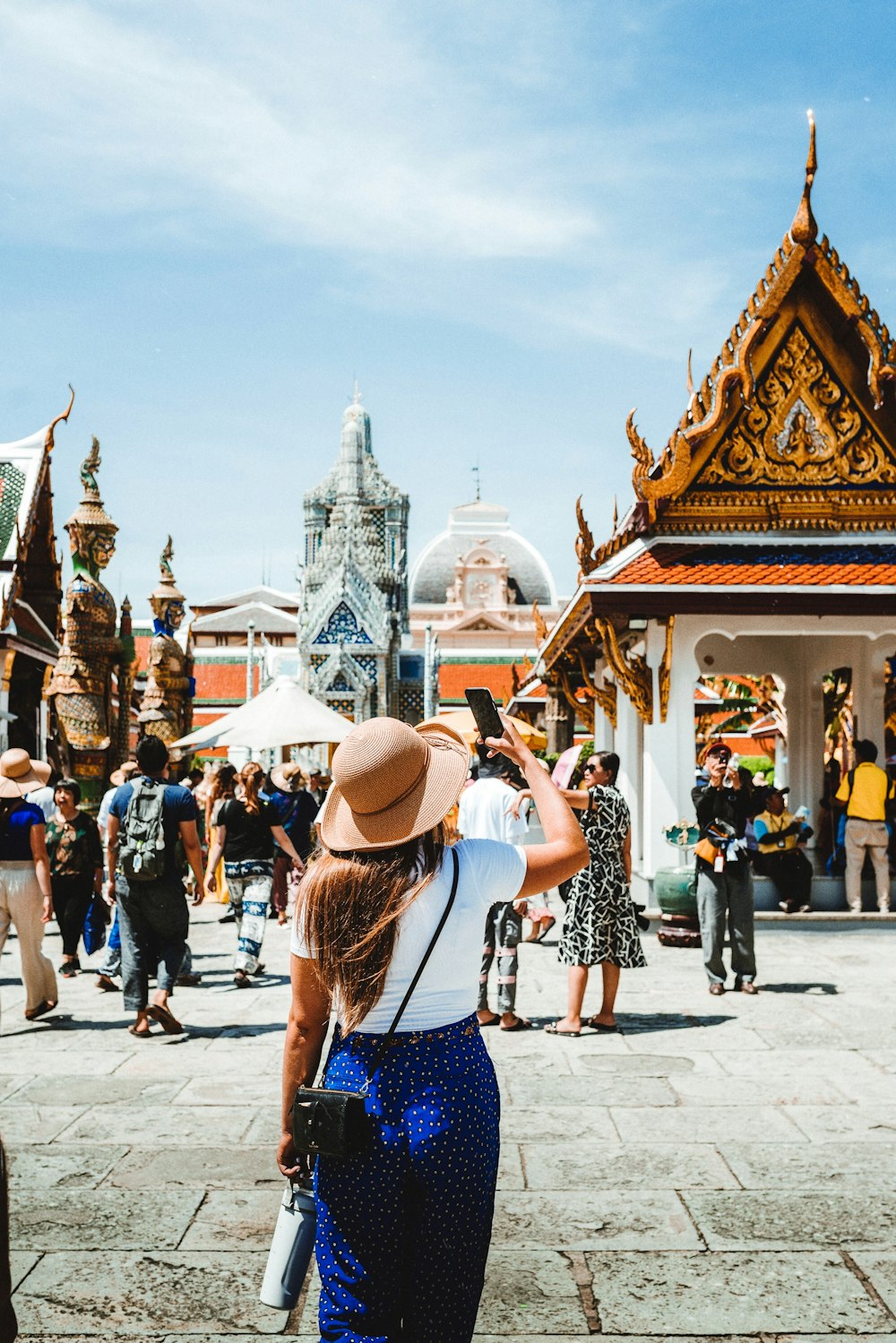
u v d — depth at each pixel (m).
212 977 11.08
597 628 14.92
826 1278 4.50
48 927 14.73
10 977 10.87
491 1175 2.81
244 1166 5.71
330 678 50.03
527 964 11.80
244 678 58.78
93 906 11.26
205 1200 5.27
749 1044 8.10
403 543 60.12
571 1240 4.85
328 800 3.04
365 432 60.66
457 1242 2.71
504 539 102.44
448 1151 2.71
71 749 21.22
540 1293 4.38
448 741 3.27
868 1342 4.02
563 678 22.53
